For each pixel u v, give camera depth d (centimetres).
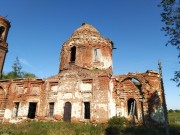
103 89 2205
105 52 2747
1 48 3127
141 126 2058
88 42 2719
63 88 2408
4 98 2716
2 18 3177
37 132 1698
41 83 2575
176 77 1359
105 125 1922
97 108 2142
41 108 2428
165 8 1333
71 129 1794
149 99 2239
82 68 2591
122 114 2283
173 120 3466
